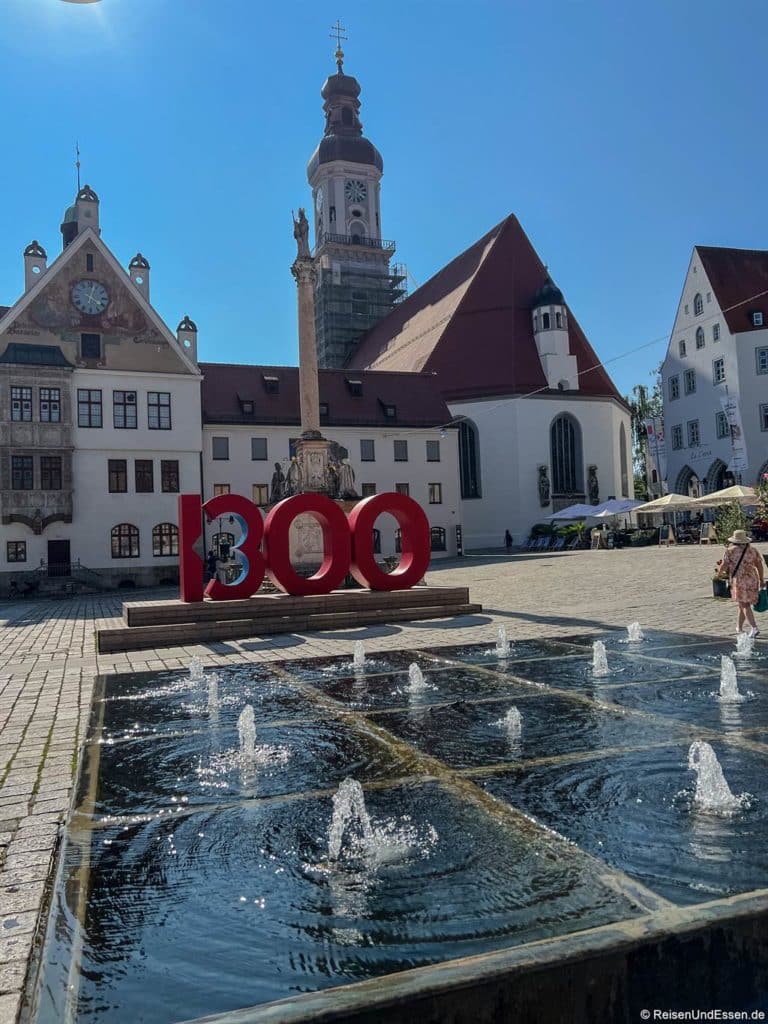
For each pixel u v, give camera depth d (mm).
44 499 41094
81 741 7270
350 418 53562
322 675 10133
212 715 7883
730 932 3070
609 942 2889
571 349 66625
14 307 41594
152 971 3057
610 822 4453
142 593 37875
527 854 4043
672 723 6691
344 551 17547
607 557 36375
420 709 7703
